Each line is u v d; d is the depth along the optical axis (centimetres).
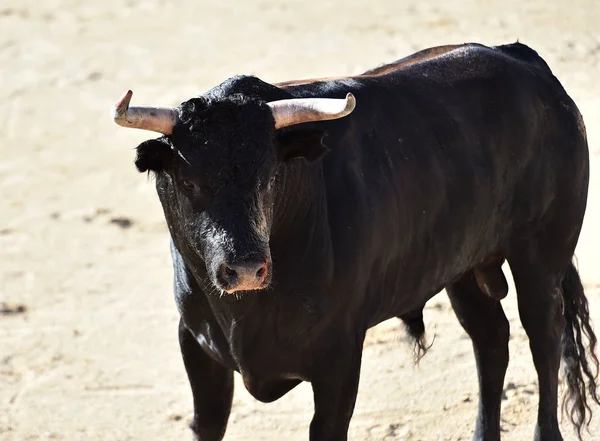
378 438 1338
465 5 3441
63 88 3106
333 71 3019
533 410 1367
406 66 1185
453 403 1409
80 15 3784
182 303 1047
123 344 1683
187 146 928
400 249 1090
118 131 2828
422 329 1234
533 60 1291
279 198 965
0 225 2273
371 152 1070
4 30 3619
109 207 2361
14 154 2703
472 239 1170
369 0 3644
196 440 1133
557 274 1245
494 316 1288
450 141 1138
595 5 3278
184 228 956
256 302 998
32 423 1437
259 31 3441
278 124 948
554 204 1232
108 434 1402
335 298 1012
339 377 1031
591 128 2359
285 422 1397
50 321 1781
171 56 3291
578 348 1288
